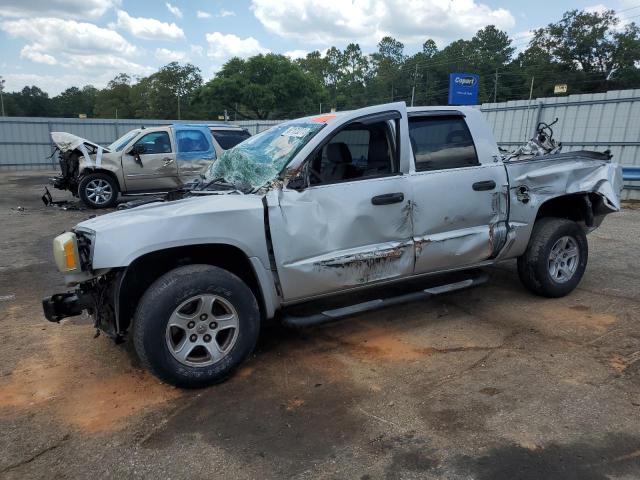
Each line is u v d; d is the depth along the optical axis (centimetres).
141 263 344
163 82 9062
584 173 497
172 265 356
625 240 746
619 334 413
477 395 325
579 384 335
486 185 435
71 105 11500
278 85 7212
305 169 365
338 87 9350
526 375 349
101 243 317
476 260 449
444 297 516
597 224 532
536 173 466
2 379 363
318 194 367
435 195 411
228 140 1262
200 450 278
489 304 492
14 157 2447
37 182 1888
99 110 10156
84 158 1161
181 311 333
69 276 323
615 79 6056
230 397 332
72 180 1233
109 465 267
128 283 335
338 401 324
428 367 367
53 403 330
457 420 298
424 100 7756
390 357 385
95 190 1172
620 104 1221
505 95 7494
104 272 325
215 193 381
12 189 1642
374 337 423
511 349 392
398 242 400
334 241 372
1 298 542
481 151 444
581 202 509
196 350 351
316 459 267
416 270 415
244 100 7169
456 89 1681
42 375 367
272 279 359
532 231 482
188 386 337
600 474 249
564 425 290
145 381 356
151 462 269
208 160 1212
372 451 272
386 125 402
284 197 357
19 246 795
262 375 362
